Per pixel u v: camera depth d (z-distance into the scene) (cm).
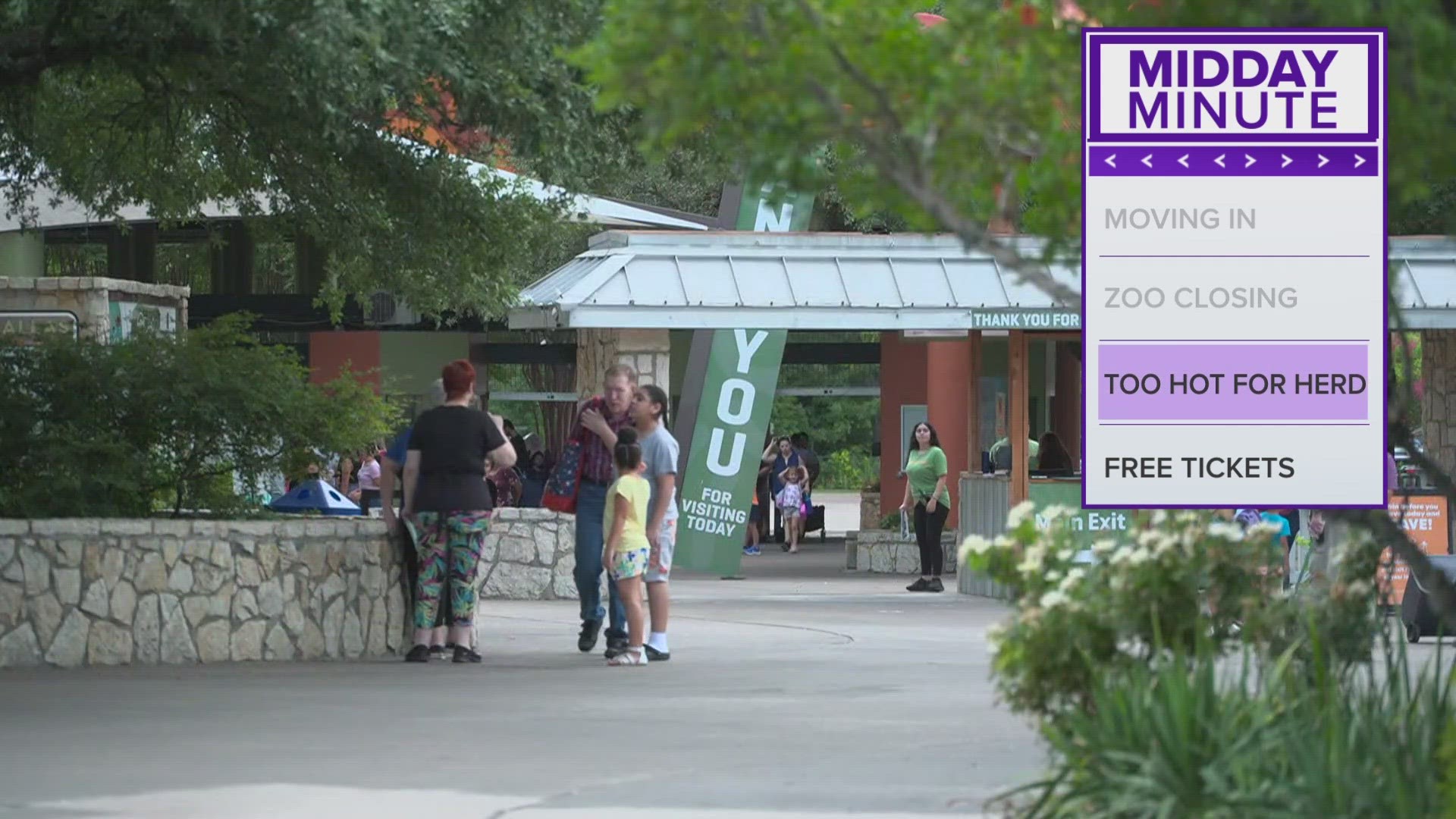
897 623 3806
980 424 4775
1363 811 1226
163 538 2773
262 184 3709
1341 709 1334
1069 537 1516
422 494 2898
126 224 5281
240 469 3194
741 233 4609
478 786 1719
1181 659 1369
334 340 6206
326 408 3216
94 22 2822
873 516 6812
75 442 2964
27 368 3052
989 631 1479
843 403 14500
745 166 1341
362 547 2964
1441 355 5244
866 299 4519
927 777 1775
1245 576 1482
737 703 2381
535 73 2712
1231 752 1282
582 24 2711
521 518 4466
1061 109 1361
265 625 2864
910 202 1351
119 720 2166
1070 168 1362
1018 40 1340
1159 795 1284
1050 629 1453
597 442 3036
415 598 2931
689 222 5691
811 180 1305
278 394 3148
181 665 2777
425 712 2262
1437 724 1292
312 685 2552
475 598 2994
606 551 2880
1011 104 1341
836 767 1839
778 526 7425
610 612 2959
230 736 2039
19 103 3681
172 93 3322
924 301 4497
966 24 1327
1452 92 1324
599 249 4750
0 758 1870
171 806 1603
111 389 3058
